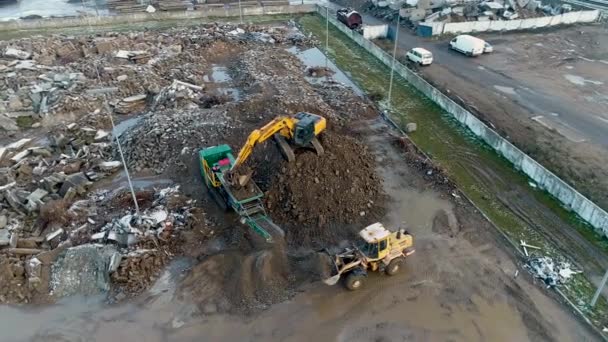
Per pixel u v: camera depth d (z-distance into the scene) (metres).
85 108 28.89
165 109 28.88
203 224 19.58
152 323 15.36
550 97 31.05
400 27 46.88
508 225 19.91
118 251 17.61
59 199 20.67
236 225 19.42
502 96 31.17
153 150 24.12
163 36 41.41
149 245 17.95
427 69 35.88
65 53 37.25
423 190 22.11
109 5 52.53
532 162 22.50
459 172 23.53
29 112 28.58
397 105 30.66
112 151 24.81
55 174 22.17
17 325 15.35
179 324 15.33
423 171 23.47
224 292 16.48
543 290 16.66
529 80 33.84
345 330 15.07
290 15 53.75
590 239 19.00
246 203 18.89
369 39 43.66
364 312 15.72
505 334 14.97
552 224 19.88
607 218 18.70
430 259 17.97
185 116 26.61
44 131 27.28
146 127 25.58
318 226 19.11
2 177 21.97
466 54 38.59
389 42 42.59
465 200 21.41
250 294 16.30
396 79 34.78
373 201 20.81
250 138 18.08
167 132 24.88
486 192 22.03
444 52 39.66
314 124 19.16
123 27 47.84
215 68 37.66
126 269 16.81
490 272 17.38
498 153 24.98
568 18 46.28
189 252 18.27
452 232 19.44
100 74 32.34
